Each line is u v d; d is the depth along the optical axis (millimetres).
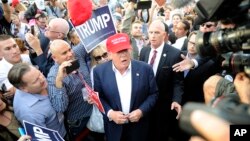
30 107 2049
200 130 324
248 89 551
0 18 4273
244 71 610
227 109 359
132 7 4480
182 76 2961
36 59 3146
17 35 5004
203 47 792
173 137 3154
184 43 3805
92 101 2391
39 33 4840
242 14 638
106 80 2496
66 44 2469
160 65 2977
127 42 2391
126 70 2473
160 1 4387
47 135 1918
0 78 2607
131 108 2475
